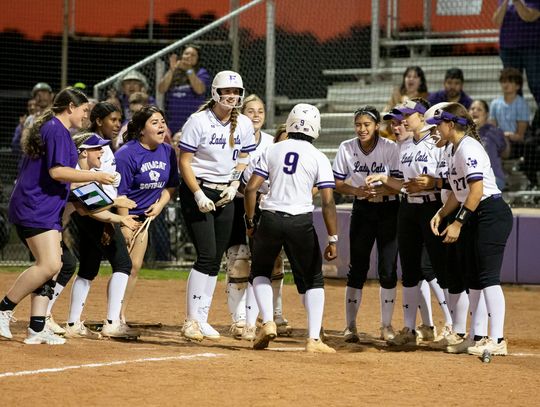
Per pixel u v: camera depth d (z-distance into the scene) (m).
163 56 56.75
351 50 60.09
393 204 28.95
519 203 49.34
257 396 19.44
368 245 29.17
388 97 57.84
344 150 29.70
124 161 27.95
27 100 58.19
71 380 20.39
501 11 53.09
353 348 28.00
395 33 61.56
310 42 59.66
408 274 28.69
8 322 25.61
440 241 27.66
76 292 27.94
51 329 27.33
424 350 27.84
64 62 57.41
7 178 52.53
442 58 59.59
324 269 44.78
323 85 59.75
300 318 34.84
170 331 30.44
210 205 26.92
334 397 19.61
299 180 25.64
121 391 19.52
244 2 60.38
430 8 61.16
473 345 26.91
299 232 25.56
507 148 50.00
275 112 59.12
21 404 18.20
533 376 23.00
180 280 44.44
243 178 29.70
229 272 29.80
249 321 28.61
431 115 26.02
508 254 43.38
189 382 20.61
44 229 24.83
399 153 28.59
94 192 26.22
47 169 24.64
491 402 19.83
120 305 27.69
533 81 52.09
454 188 25.98
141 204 28.69
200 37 57.94
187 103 51.00
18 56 58.41
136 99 42.59
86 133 27.25
